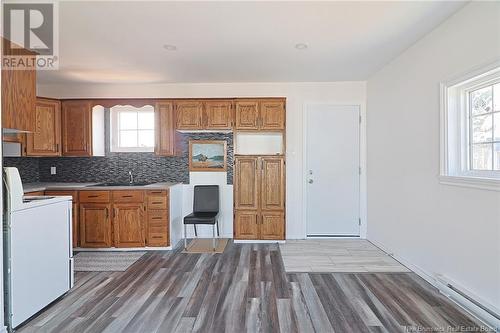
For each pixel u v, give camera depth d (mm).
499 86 2209
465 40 2340
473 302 2252
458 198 2449
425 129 2918
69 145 4289
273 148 4605
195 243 4359
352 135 4559
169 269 3305
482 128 2385
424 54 2910
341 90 4539
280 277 3053
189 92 4609
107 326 2172
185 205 4672
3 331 2049
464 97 2541
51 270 2482
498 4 2031
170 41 2955
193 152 4660
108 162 4637
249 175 4293
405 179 3320
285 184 4297
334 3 2266
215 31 2734
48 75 4074
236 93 4590
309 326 2158
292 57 3439
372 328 2127
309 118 4586
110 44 3020
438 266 2738
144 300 2564
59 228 2584
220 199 4664
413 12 2414
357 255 3742
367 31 2760
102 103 4297
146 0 2203
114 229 3992
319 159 4598
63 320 2256
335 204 4598
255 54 3334
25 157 4383
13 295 2111
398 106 3463
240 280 2982
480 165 2404
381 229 3982
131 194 3996
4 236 2076
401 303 2482
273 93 4582
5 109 2332
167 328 2143
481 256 2209
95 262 3543
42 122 4109
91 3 2238
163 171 4664
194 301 2541
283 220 4285
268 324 2188
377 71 4020
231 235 4660
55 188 3951
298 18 2496
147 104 4332
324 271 3211
